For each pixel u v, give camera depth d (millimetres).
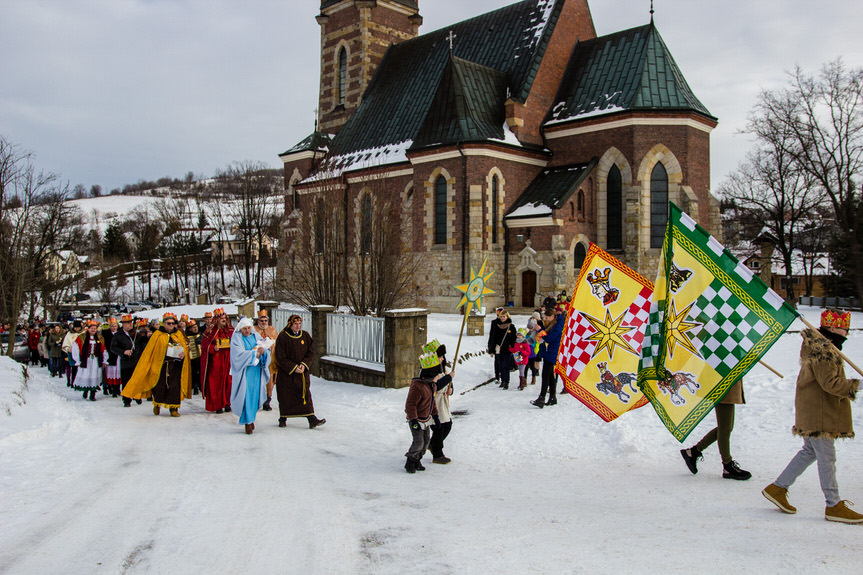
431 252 40188
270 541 6535
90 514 7426
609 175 39000
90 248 113688
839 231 40750
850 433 6828
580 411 14062
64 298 67250
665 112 37406
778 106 47562
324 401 17359
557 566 5727
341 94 54875
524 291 38844
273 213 87875
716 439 8938
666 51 39812
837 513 6777
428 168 40281
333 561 5980
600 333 10422
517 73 42500
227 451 11094
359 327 20297
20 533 6770
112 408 16469
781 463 9414
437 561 5945
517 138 40031
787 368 16312
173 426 13641
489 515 7379
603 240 39000
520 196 40250
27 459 10195
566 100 41656
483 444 11727
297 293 34812
